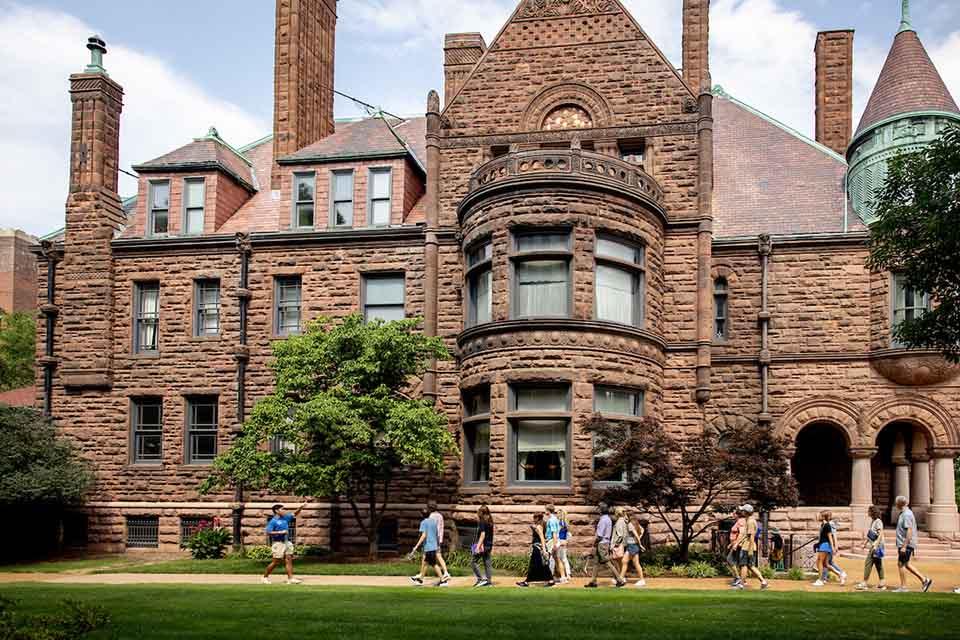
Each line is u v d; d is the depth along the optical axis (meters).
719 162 34.16
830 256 30.38
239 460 25.56
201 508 31.69
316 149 33.47
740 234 31.23
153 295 33.62
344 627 14.05
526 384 26.89
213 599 17.55
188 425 32.56
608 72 31.02
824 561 21.48
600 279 27.75
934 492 29.11
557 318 26.61
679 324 29.66
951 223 17.20
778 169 33.47
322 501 30.91
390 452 26.17
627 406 27.69
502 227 27.66
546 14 31.67
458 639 13.13
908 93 30.89
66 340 33.22
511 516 26.28
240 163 36.41
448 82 37.16
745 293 30.70
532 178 27.34
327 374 26.45
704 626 14.09
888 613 15.42
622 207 27.92
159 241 33.06
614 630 13.77
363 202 32.50
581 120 31.16
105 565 27.72
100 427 32.81
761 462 23.30
